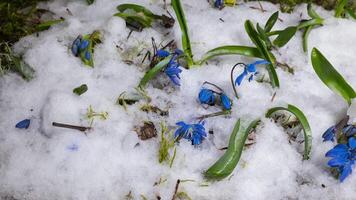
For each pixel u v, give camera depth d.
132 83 0.76
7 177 0.68
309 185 0.69
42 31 0.81
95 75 0.76
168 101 0.75
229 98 0.75
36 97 0.74
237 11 0.85
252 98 0.75
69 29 0.81
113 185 0.68
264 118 0.73
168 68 0.73
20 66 0.75
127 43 0.80
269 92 0.75
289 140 0.72
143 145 0.70
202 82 0.76
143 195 0.67
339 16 0.85
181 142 0.70
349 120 0.73
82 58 0.77
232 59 0.79
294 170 0.70
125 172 0.69
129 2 0.86
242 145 0.69
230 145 0.68
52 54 0.78
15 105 0.73
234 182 0.69
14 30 0.82
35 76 0.76
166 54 0.75
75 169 0.69
